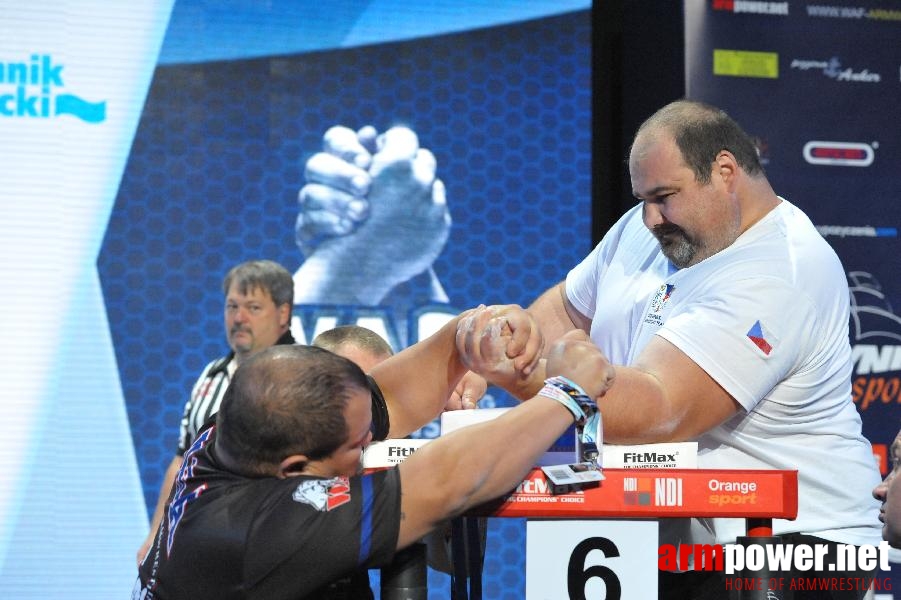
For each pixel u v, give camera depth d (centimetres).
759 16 385
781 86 386
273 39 442
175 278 436
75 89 433
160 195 436
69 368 430
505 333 172
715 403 193
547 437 150
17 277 427
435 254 445
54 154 431
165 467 433
